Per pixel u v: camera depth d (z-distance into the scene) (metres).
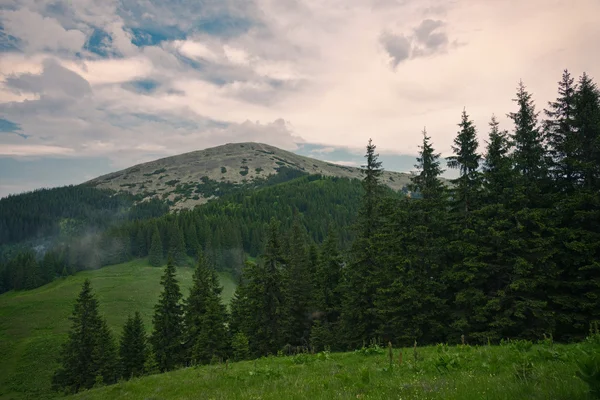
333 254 41.81
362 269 31.73
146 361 43.28
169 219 166.38
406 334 26.41
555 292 24.08
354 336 32.34
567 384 5.90
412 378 9.25
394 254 29.17
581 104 23.81
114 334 71.38
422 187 30.27
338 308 39.00
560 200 23.77
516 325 23.78
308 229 179.12
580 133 24.03
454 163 28.83
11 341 67.88
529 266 22.36
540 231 23.61
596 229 23.30
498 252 24.47
